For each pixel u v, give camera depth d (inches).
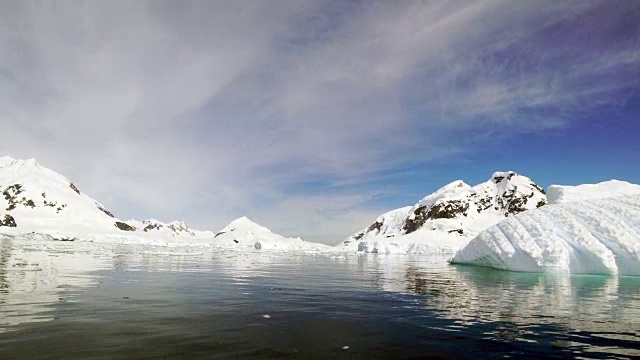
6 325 310.2
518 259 989.2
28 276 637.3
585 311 415.2
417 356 251.1
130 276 706.2
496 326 337.4
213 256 1753.2
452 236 3705.7
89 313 364.2
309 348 264.8
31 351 243.3
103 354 241.3
